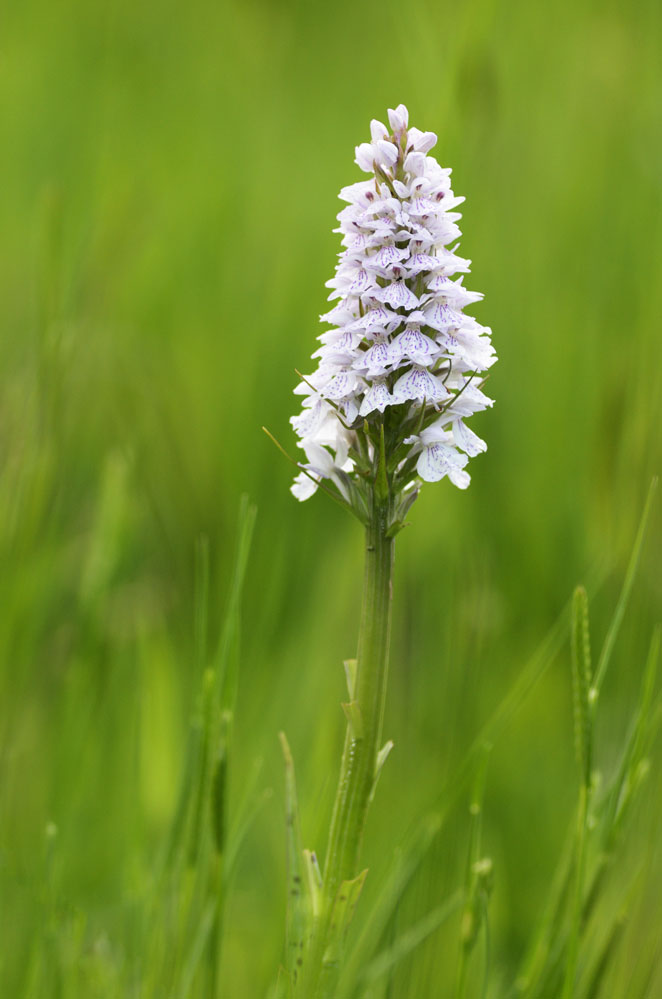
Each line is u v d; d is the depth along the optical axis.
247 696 0.86
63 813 0.80
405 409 0.68
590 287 1.11
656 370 0.83
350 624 0.89
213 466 1.09
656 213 1.06
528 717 0.86
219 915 0.70
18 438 0.82
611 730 0.81
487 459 1.02
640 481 0.82
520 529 0.94
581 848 0.69
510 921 0.82
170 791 0.83
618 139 1.19
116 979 0.73
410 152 0.69
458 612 0.81
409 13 1.06
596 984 0.71
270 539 1.00
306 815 0.77
